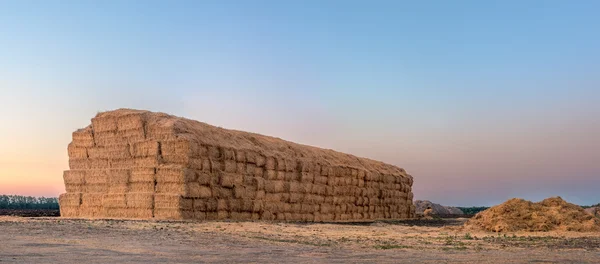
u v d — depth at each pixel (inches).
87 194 1475.1
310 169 1847.9
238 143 1604.3
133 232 910.4
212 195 1435.8
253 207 1566.2
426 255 688.4
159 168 1375.5
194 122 1540.4
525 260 636.1
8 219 1157.7
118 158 1456.7
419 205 4384.8
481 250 764.6
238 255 652.7
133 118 1440.7
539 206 1256.2
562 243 887.1
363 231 1190.9
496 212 1248.2
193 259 603.5
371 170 2306.8
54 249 647.8
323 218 1908.2
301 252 700.0
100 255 611.8
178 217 1330.0
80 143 1520.7
